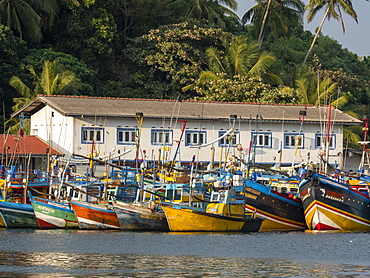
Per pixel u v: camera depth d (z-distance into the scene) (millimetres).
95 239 36750
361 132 73312
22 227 40938
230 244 35938
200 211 39375
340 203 43062
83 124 53375
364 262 31547
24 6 72312
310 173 42594
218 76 72438
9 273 28453
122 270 29203
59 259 31203
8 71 68062
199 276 28359
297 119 57438
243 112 58219
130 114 54000
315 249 34938
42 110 59031
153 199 42125
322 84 72875
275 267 30203
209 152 55781
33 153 52062
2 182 43000
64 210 40781
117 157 48938
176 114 55500
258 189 42688
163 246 34750
